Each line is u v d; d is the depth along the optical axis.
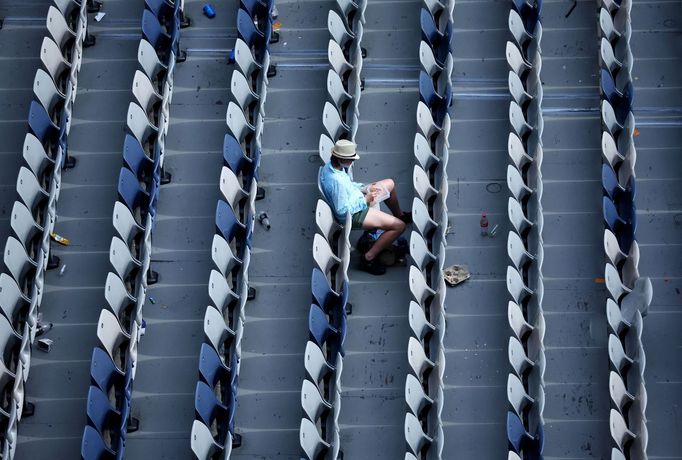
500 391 53.84
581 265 56.66
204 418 50.09
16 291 52.81
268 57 59.62
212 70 61.91
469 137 60.00
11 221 53.78
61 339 54.78
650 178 58.91
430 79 58.81
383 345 54.69
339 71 59.50
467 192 58.44
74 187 58.44
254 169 56.19
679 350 54.69
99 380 50.50
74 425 53.00
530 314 54.47
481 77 61.72
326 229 54.69
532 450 50.81
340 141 54.06
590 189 58.53
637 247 54.28
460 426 53.19
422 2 63.91
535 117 58.66
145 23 59.84
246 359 54.50
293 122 60.50
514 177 55.84
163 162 58.84
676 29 63.06
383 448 52.69
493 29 63.06
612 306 52.91
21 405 51.12
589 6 63.41
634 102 60.94
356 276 56.12
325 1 64.06
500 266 56.56
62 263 56.53
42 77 58.06
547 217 57.91
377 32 63.06
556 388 53.91
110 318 51.69
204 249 56.94
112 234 57.31
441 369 51.50
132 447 52.59
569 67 61.81
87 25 62.69
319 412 51.38
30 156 55.97
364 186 55.69
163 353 54.47
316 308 51.88
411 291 52.97
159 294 55.84
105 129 60.12
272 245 57.12
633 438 51.28
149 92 58.53
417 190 55.25
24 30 63.41
